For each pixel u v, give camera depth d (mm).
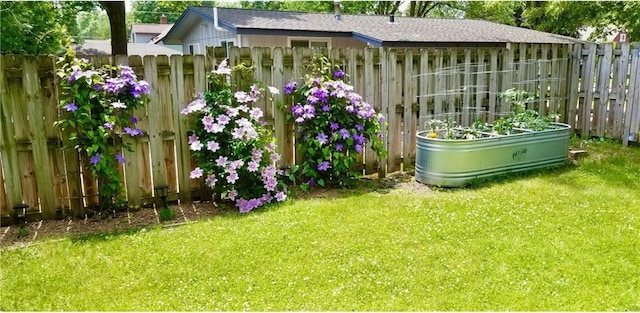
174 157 4090
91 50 19453
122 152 3834
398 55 5070
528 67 6125
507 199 4012
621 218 3488
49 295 2484
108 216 3766
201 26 13938
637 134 6062
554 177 4730
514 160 4844
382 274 2672
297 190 4488
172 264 2828
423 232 3273
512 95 5648
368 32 11250
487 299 2389
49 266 2811
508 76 5945
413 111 5312
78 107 3479
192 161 4156
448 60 5426
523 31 14070
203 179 4227
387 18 14023
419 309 2312
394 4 23469
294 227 3404
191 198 4211
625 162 5270
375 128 4641
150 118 3910
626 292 2420
